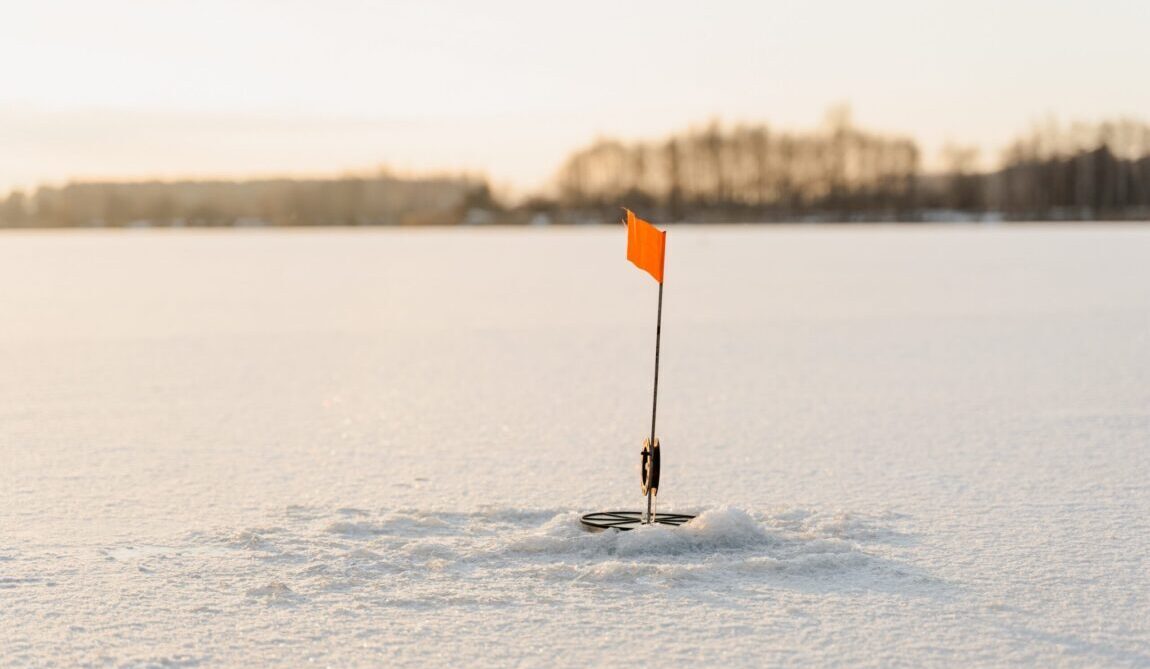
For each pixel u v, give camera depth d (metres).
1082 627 4.74
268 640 4.54
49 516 6.60
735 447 8.98
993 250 47.69
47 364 14.59
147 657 4.35
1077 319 20.36
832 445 9.05
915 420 10.25
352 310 23.23
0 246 61.91
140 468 8.08
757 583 5.30
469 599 5.04
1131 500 7.07
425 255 48.88
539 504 6.96
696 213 96.81
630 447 8.98
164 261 44.78
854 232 72.69
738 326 19.53
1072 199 93.88
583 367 14.35
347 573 5.42
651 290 28.38
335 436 9.48
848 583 5.31
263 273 36.53
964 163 95.75
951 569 5.55
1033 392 11.97
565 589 5.20
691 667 4.30
